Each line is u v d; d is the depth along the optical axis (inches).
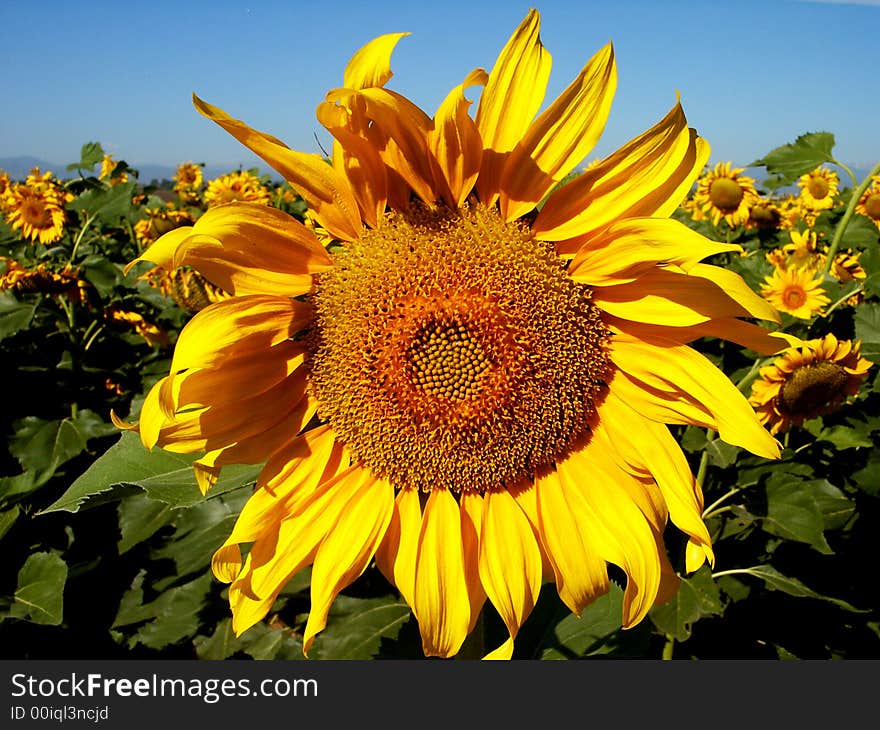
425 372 12.5
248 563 12.8
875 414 24.7
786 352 22.6
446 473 13.0
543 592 17.7
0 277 36.0
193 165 87.9
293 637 23.0
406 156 11.9
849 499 21.8
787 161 29.9
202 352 11.4
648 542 12.2
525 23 11.6
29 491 24.6
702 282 11.3
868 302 27.6
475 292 12.4
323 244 13.0
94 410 34.6
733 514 22.4
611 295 12.4
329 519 13.0
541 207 12.8
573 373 12.6
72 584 26.6
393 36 11.2
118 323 39.4
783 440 25.1
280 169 12.1
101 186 51.1
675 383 12.1
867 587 22.2
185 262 11.6
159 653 25.8
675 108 11.3
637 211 11.9
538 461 13.0
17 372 33.8
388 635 18.5
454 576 12.6
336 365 12.8
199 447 12.2
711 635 22.8
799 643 22.4
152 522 22.3
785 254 39.0
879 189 45.6
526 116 11.9
